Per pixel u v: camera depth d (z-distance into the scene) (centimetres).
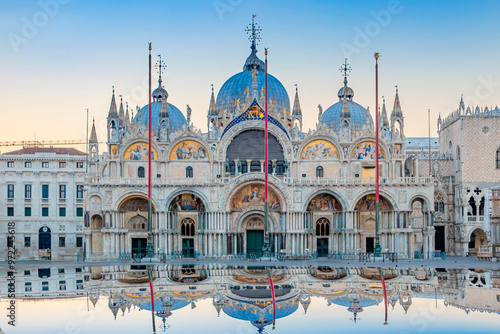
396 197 11038
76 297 5069
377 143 10025
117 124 11662
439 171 12750
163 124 11600
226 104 13175
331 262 9400
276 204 11219
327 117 14212
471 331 4016
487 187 11388
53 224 13512
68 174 13650
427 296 5119
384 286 5631
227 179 11112
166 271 7062
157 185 10956
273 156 11550
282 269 7375
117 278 6247
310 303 4831
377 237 9994
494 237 12194
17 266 8638
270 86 13262
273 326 4172
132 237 11131
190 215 11269
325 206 11338
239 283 5816
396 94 11694
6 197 13438
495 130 12181
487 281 6031
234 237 11050
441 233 12481
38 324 4212
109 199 10931
